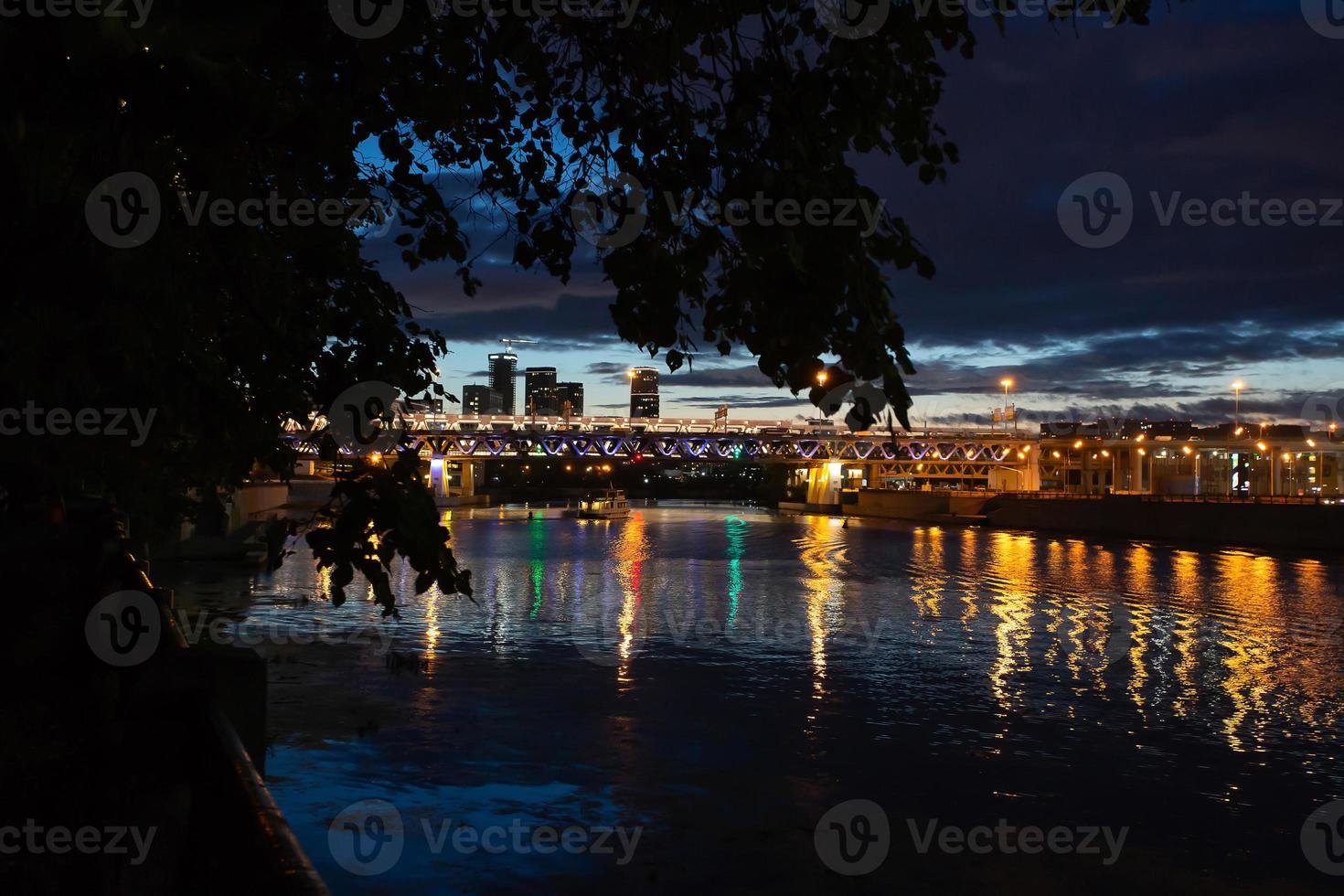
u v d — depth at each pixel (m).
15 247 3.48
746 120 4.07
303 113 4.18
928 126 4.39
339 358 6.32
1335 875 14.94
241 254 5.63
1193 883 14.47
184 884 5.99
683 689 26.53
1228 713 25.31
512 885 13.38
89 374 4.24
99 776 7.32
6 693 10.16
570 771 18.44
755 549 87.06
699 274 4.63
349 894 12.77
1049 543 95.06
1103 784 19.25
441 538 5.89
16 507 5.20
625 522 137.88
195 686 7.21
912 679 29.11
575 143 6.05
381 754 18.67
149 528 10.02
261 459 6.78
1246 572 65.00
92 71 3.14
